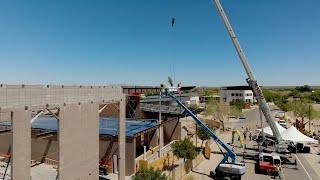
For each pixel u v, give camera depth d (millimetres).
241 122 74000
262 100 35750
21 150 13227
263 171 31172
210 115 80188
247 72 34875
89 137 18625
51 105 15242
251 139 49969
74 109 17094
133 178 21141
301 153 40500
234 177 27875
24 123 13453
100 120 38000
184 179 27656
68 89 16609
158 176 21359
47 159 28688
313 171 31875
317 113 69000
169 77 33156
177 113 41625
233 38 34250
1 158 30438
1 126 31000
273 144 38281
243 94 123625
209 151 36094
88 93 18516
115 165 27547
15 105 13039
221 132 58031
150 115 43062
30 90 13898
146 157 31484
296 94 173000
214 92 178375
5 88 12578
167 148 37312
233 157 29016
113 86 21391
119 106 22219
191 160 31406
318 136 50406
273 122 36750
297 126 64375
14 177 12875
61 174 15992
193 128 59250
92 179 18984
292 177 29656
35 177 24594
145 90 40094
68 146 16547
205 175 29609
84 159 18078
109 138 28031
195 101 94750
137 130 30531
